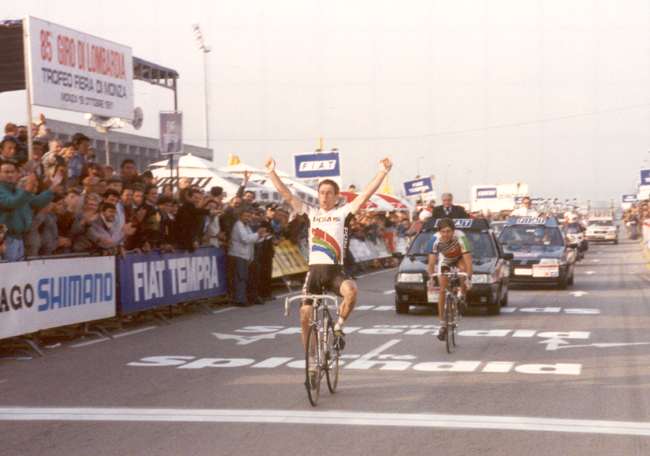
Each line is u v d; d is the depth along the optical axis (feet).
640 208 242.99
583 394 26.86
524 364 33.14
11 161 38.60
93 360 35.17
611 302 60.95
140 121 72.38
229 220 58.59
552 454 19.57
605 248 177.06
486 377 30.22
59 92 45.03
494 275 52.31
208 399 26.63
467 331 44.50
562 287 73.67
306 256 79.25
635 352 36.06
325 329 27.12
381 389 28.12
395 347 38.40
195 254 53.98
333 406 25.38
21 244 37.50
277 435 21.66
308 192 99.04
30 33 42.73
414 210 139.95
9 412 25.00
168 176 81.10
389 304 61.31
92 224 42.37
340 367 32.81
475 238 57.62
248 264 60.34
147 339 41.83
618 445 20.36
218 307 58.90
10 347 37.50
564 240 79.15
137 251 46.42
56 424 23.29
